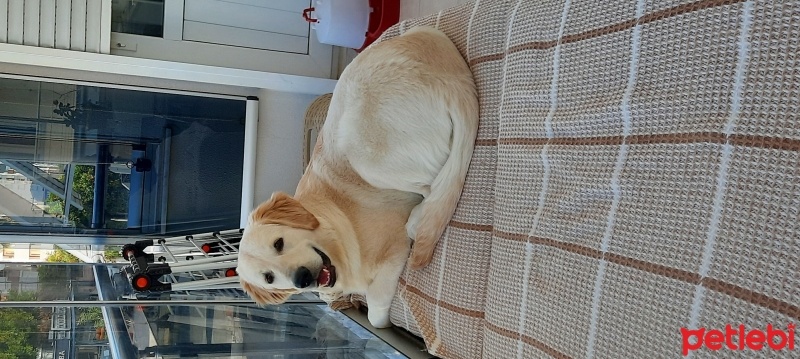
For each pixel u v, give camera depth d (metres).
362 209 1.51
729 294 0.73
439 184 1.34
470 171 1.32
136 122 2.53
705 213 0.77
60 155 2.42
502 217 1.17
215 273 2.18
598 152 0.95
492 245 1.21
